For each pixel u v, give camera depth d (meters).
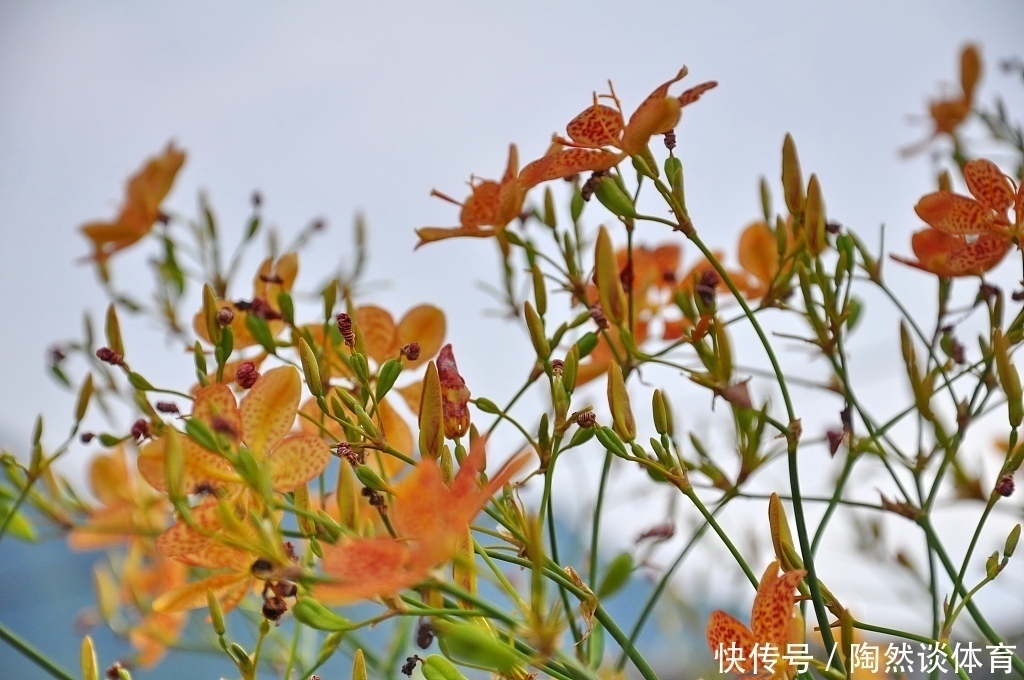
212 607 0.71
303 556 0.71
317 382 0.71
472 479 0.66
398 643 0.78
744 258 0.82
